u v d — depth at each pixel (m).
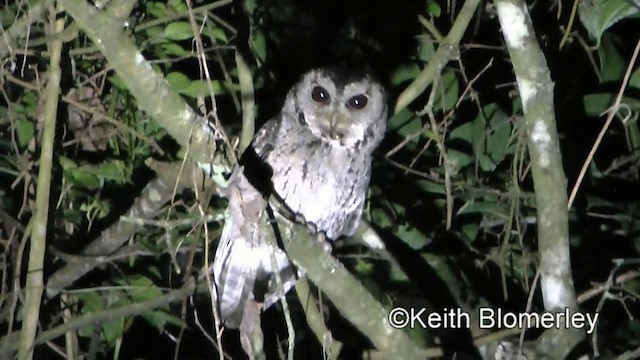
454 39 4.99
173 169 4.05
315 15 6.11
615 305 6.00
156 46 5.42
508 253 5.74
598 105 5.53
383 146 6.01
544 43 6.00
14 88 5.61
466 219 5.98
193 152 3.67
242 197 3.81
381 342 4.41
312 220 5.44
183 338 6.27
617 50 5.62
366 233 5.68
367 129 5.33
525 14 4.05
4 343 5.14
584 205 6.05
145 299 5.30
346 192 5.43
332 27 6.10
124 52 3.41
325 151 5.29
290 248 4.15
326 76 5.28
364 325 4.39
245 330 5.16
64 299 5.60
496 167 5.89
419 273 5.82
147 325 6.30
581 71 6.04
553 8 5.95
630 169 5.91
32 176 5.26
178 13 5.21
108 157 5.67
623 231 5.95
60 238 5.87
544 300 4.32
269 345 6.08
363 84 5.28
